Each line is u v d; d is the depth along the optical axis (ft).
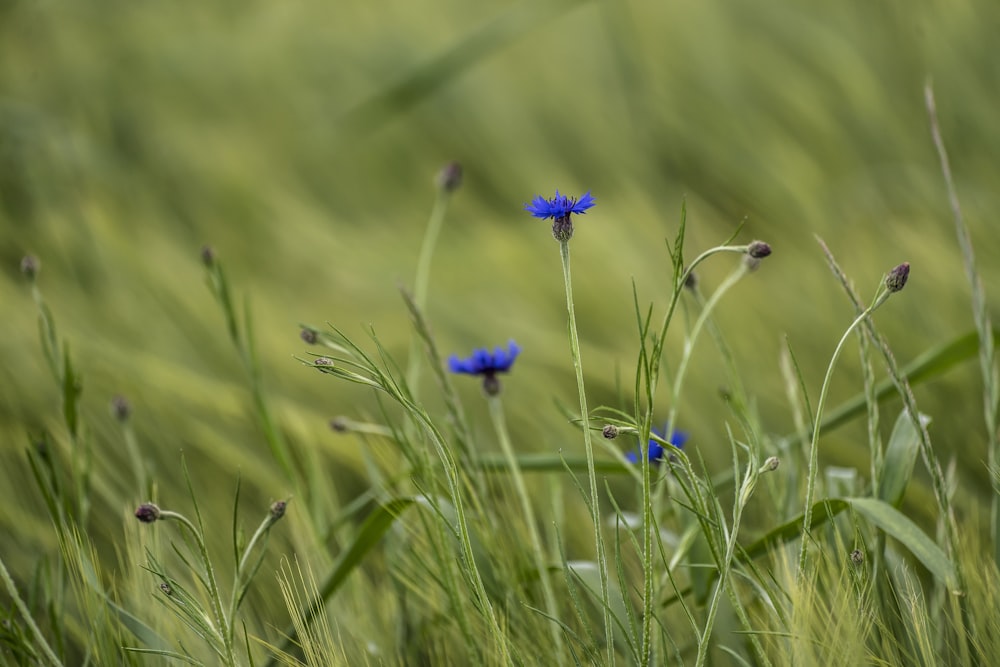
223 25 27.78
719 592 9.58
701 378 11.40
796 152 17.30
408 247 17.47
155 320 14.05
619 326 13.43
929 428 10.92
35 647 10.10
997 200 14.39
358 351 9.69
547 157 20.54
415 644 10.18
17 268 15.67
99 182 19.22
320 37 26.18
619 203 17.19
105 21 26.21
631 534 9.62
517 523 10.22
